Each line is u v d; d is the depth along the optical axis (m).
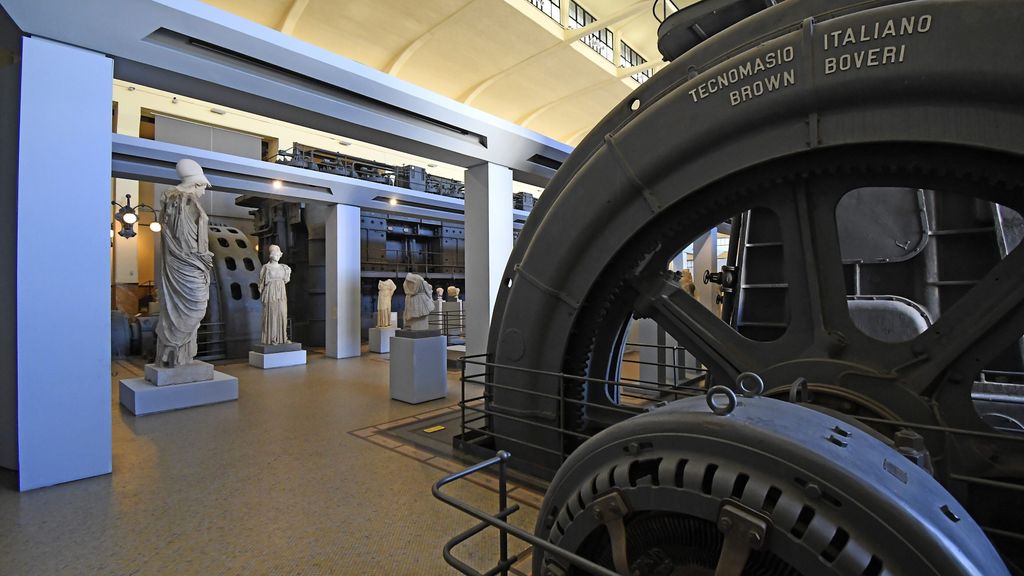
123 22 3.55
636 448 1.22
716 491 1.03
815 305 2.45
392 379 6.70
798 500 0.96
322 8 14.24
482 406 6.19
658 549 1.17
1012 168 1.95
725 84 2.53
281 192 9.38
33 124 3.52
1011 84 1.83
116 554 2.74
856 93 2.16
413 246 16.47
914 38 2.01
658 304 3.11
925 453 1.39
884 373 2.21
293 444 4.67
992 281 2.04
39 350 3.58
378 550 2.79
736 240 3.54
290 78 4.49
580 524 1.26
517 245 3.87
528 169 7.03
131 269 15.52
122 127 14.33
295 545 2.84
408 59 17.02
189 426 5.30
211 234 11.70
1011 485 1.71
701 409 1.24
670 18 3.25
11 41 3.72
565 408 3.59
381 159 20.42
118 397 6.83
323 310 13.12
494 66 17.95
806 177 2.47
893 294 3.17
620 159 2.94
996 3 1.86
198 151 7.50
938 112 2.00
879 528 0.89
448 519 3.15
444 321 13.48
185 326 6.47
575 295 3.31
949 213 2.98
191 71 4.09
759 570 1.03
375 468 4.04
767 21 2.52
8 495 3.48
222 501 3.42
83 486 3.66
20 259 3.48
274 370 9.20
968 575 0.84
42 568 2.61
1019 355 2.79
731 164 2.57
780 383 2.51
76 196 3.71
